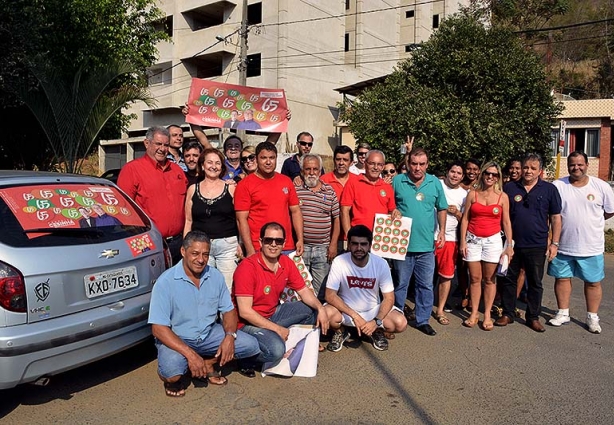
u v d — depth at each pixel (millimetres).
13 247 3373
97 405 3758
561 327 5871
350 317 4848
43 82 11047
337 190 6016
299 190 5398
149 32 17828
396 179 5695
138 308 3967
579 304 6930
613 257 11281
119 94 12320
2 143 14617
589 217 5625
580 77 35531
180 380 4039
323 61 27641
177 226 5344
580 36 37938
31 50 11227
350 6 30047
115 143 24500
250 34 26547
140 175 5074
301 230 5156
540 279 5730
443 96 15312
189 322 3990
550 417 3691
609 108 21203
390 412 3740
